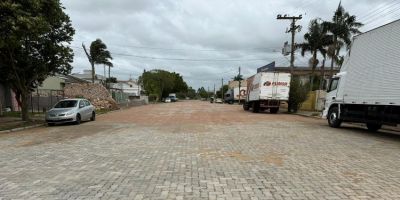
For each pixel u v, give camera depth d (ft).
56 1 58.65
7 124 61.87
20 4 49.24
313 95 122.62
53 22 62.13
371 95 48.37
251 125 61.67
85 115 71.05
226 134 46.88
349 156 30.04
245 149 33.58
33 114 91.25
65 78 170.81
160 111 119.65
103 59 191.42
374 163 26.96
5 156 30.48
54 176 22.63
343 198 17.74
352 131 54.13
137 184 20.47
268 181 21.11
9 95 103.35
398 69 42.57
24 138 44.21
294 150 33.09
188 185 20.18
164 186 19.99
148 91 353.51
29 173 23.58
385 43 45.39
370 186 20.04
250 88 119.24
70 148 34.76
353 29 143.74
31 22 49.26
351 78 54.08
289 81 103.76
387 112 46.19
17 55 64.90
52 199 17.71
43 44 67.51
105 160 28.07
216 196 18.03
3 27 48.39
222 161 27.43
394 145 37.96
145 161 27.53
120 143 38.22
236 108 149.28
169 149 33.71
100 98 131.75
